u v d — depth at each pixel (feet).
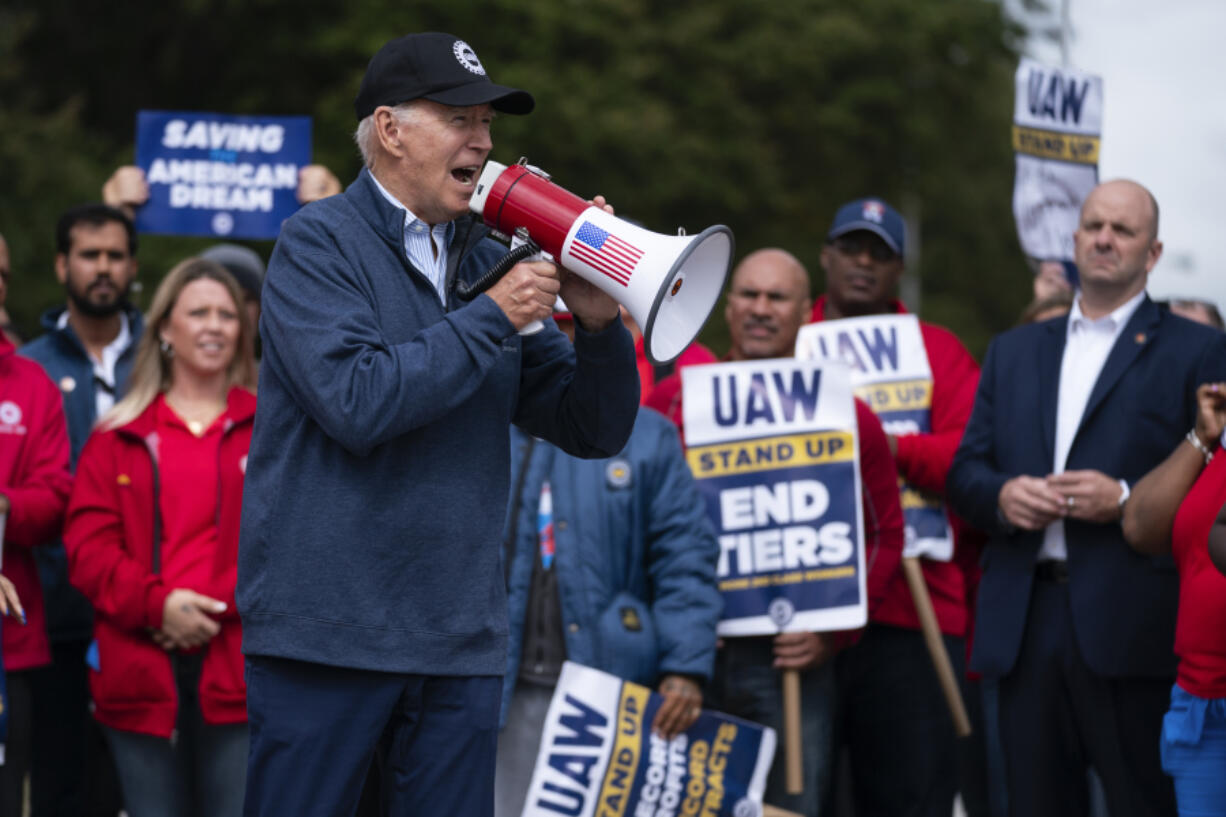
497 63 135.13
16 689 41.81
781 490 43.42
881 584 43.93
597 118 134.72
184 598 39.24
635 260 25.50
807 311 46.83
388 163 27.14
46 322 49.42
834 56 159.84
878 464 44.21
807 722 43.42
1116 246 40.70
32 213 122.31
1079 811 40.96
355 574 25.96
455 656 26.48
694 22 151.43
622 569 40.88
